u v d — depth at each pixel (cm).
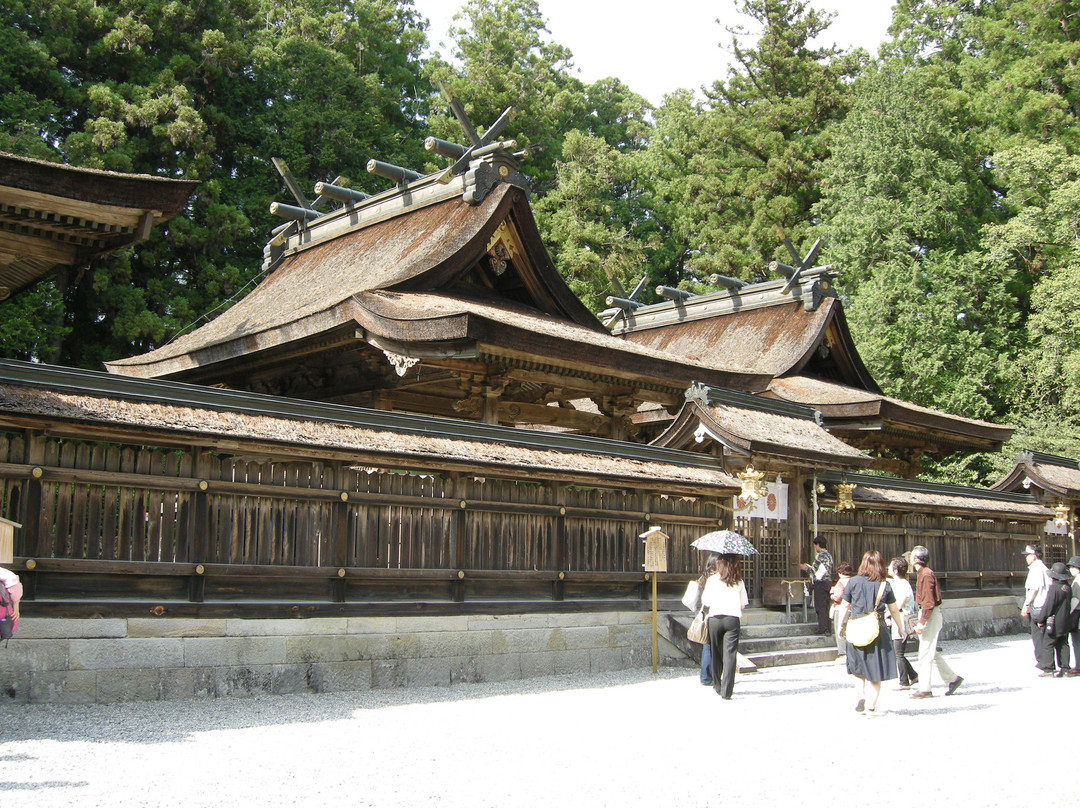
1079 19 4591
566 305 2130
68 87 3197
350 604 1087
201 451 987
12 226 1177
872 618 1017
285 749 761
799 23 5212
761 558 1650
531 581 1287
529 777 701
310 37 4438
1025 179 3856
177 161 3391
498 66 4797
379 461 1105
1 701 848
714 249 4738
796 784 709
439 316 1537
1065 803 678
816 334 2761
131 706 897
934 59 5147
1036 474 2347
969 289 3756
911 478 2991
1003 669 1530
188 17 3497
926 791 702
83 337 3266
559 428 2509
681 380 1992
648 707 1043
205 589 983
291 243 2502
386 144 4134
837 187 4203
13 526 773
